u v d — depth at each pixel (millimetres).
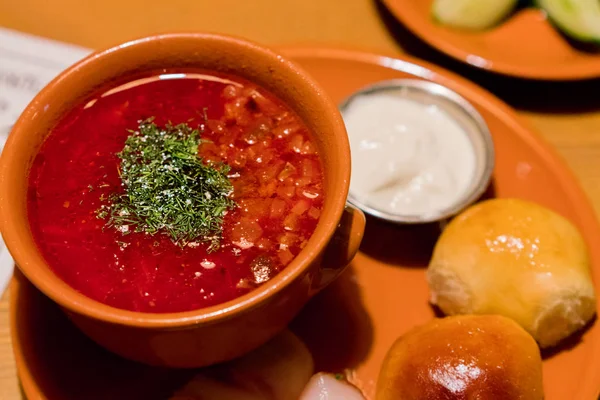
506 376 420
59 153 424
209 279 397
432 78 536
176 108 443
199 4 591
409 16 558
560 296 441
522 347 430
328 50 542
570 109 556
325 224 390
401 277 478
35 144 416
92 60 430
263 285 379
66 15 575
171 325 369
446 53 546
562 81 544
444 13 575
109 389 434
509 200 474
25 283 441
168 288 395
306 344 456
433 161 504
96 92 438
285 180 421
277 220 411
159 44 438
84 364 437
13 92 536
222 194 416
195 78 449
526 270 445
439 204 495
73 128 431
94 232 406
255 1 597
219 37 438
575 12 569
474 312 452
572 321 445
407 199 497
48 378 428
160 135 432
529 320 443
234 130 436
